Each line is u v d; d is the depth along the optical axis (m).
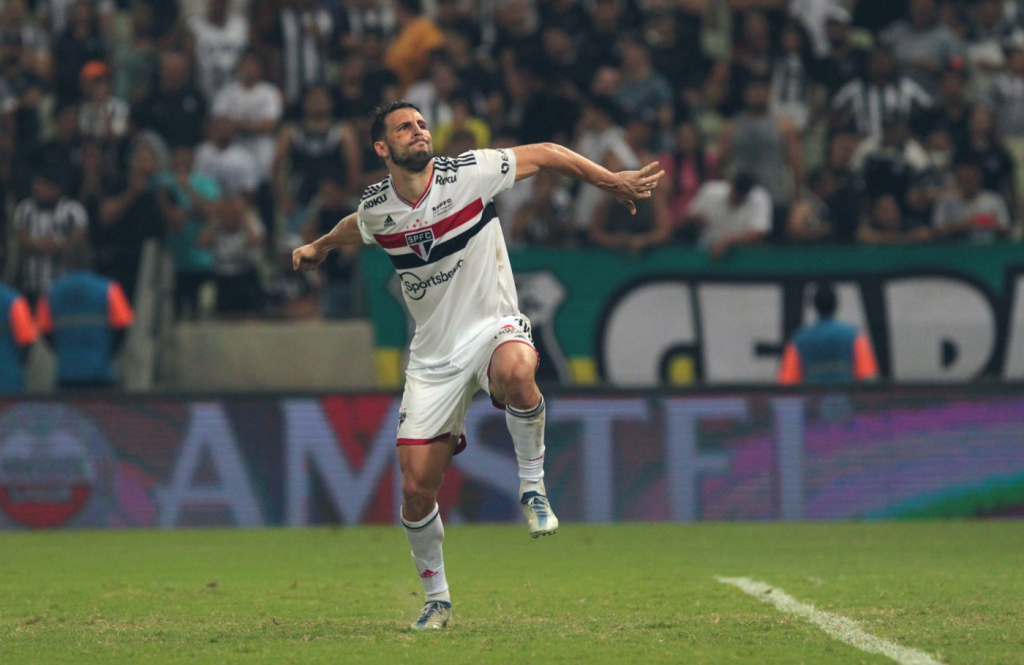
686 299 44.50
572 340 44.34
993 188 49.97
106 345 42.94
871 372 41.03
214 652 17.33
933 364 44.41
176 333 47.59
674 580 25.47
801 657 16.22
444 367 19.11
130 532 37.69
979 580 24.73
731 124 49.75
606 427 39.06
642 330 44.47
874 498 39.00
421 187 18.83
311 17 55.19
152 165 47.25
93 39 56.88
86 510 38.66
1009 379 41.16
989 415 39.00
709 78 55.19
